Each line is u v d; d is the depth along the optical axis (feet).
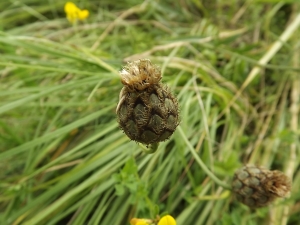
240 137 0.41
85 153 0.39
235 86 0.45
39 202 0.34
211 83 0.43
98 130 0.39
